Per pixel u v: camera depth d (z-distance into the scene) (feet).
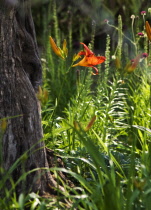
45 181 12.64
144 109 20.12
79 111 18.81
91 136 16.99
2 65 11.92
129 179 10.49
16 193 11.82
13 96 12.05
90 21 36.81
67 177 13.96
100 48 35.45
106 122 17.92
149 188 10.46
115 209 10.44
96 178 13.88
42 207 10.13
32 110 12.48
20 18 13.02
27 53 13.28
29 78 13.38
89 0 36.81
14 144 11.87
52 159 13.96
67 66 27.09
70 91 25.02
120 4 35.58
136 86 22.21
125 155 15.81
